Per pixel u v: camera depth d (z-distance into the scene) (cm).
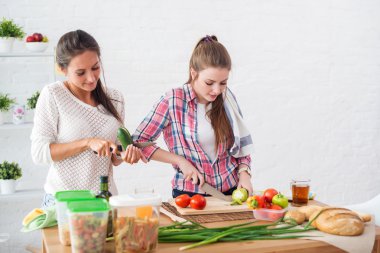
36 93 339
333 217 175
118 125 230
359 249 168
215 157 234
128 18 380
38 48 328
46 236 168
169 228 173
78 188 219
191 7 395
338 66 445
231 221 191
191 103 233
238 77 413
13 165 338
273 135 428
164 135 241
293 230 175
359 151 462
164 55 391
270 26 418
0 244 361
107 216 147
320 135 445
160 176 397
